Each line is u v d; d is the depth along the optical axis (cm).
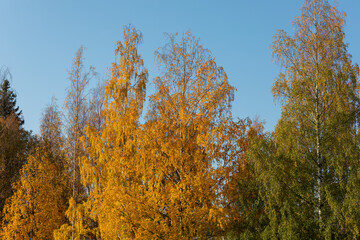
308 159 1354
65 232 1869
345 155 1287
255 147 1376
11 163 2825
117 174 1566
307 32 1533
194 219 1316
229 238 1312
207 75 1509
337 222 1190
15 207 2022
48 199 2075
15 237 1956
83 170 1727
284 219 1249
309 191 1326
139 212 1375
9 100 4134
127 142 1591
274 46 1534
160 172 1403
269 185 1366
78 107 2178
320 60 1485
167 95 1509
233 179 1412
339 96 1392
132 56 1823
